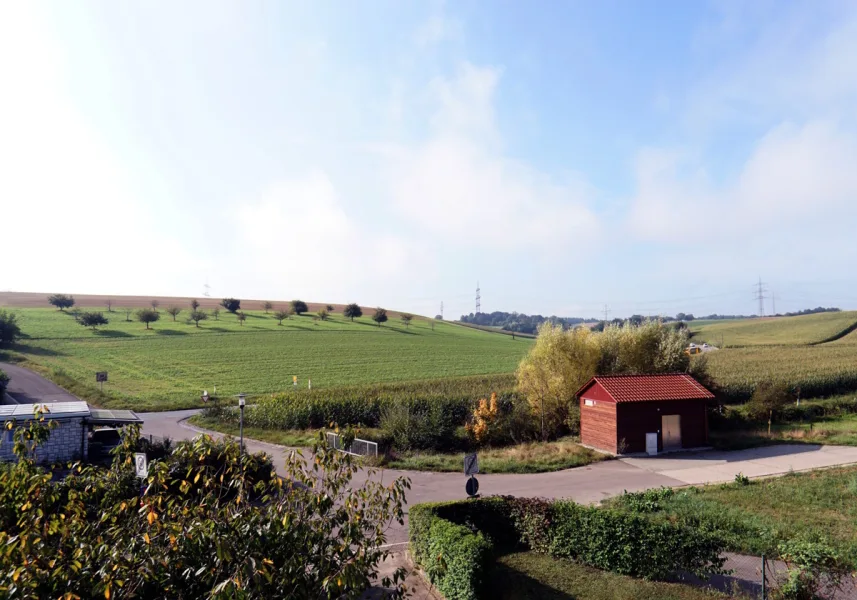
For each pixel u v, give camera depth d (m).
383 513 6.49
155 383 59.47
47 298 122.00
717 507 17.61
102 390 53.91
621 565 13.08
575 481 23.19
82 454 25.55
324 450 6.36
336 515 6.09
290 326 109.88
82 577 4.88
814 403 41.56
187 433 37.50
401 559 14.59
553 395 36.41
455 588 11.50
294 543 5.52
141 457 6.75
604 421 29.97
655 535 12.78
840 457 26.77
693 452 29.08
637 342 38.66
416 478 24.05
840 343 87.69
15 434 6.02
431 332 121.94
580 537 13.83
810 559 11.17
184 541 5.12
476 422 35.03
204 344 85.19
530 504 15.16
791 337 100.62
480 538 11.80
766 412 37.12
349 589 5.30
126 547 5.13
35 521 5.10
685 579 12.63
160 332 93.31
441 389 47.62
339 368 71.56
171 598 5.20
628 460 27.44
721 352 78.44
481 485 22.64
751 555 13.84
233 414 42.25
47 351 73.69
